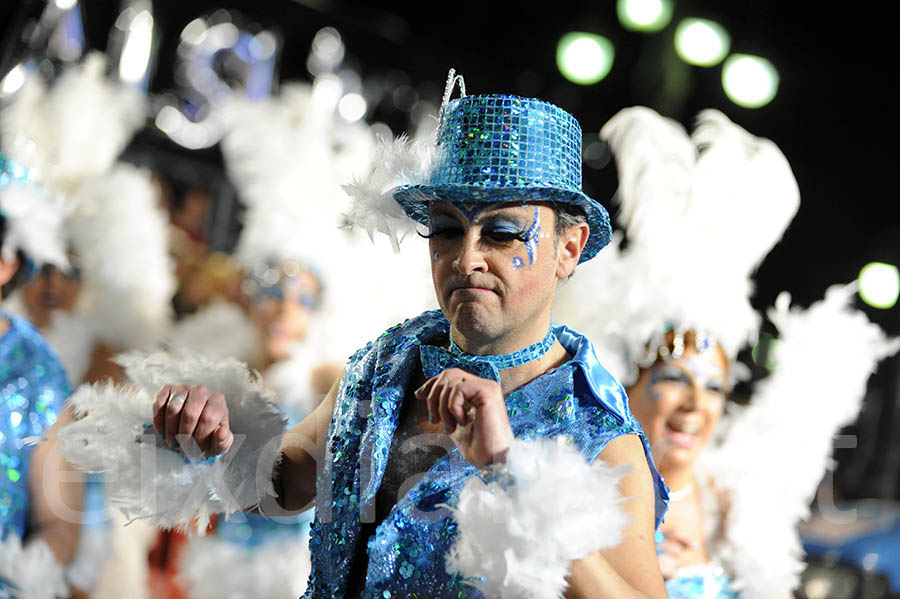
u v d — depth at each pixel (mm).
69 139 9219
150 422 3795
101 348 8648
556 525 2955
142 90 11422
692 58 11797
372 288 9195
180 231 10914
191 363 3955
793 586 6270
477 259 3326
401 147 3684
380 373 3629
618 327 6137
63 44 10117
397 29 13562
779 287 13734
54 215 6652
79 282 8734
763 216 6332
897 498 11656
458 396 3117
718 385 6180
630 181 6355
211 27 12172
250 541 7363
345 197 9281
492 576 2973
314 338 8938
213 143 11703
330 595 3488
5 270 6438
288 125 9477
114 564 6980
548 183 3363
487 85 13992
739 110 13703
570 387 3375
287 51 12930
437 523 3275
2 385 5680
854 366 6754
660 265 6141
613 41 13617
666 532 5988
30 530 5840
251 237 9219
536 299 3389
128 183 9016
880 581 8586
